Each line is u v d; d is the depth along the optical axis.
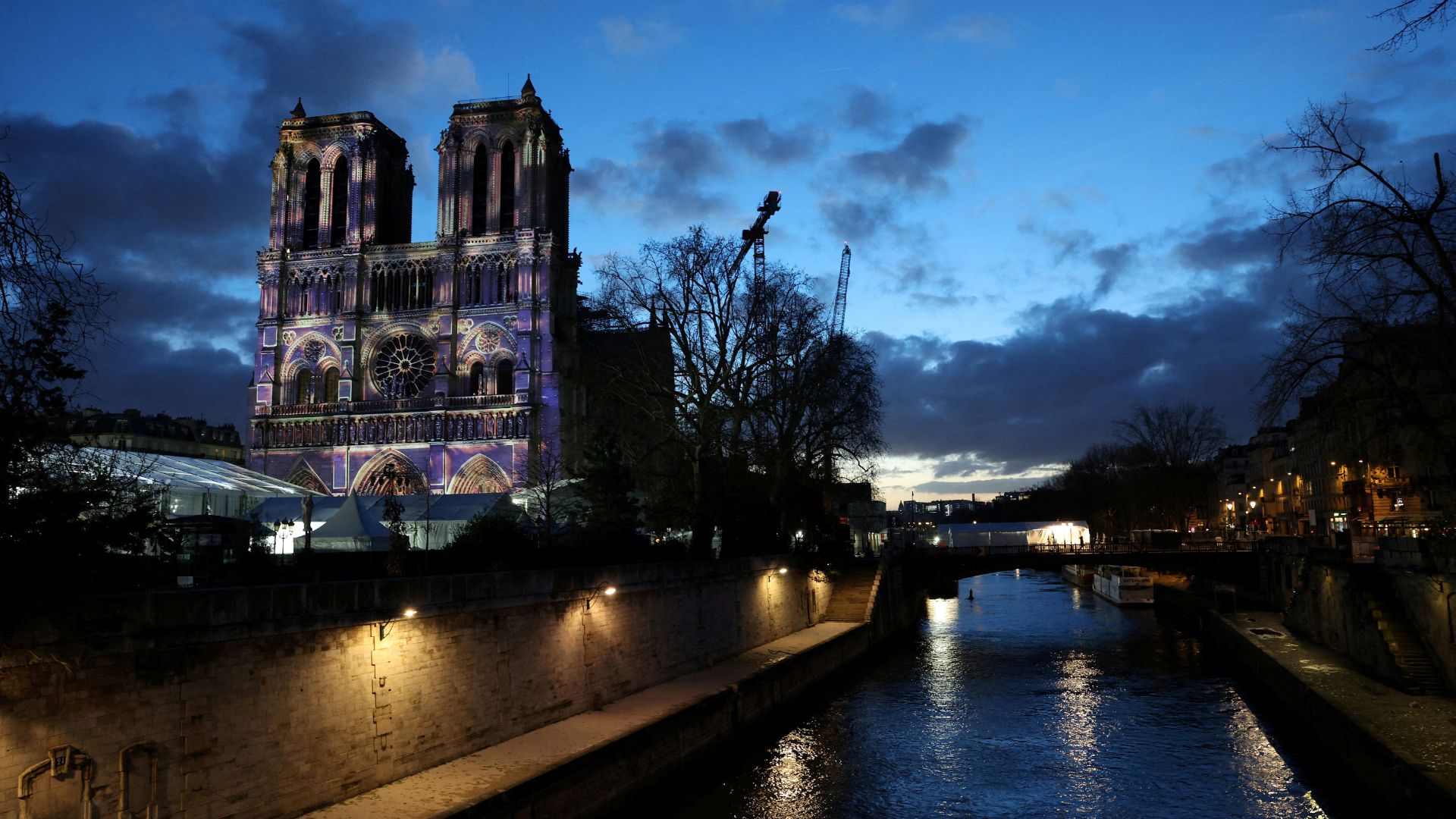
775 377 64.25
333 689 25.19
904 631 84.69
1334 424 40.34
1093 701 52.06
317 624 24.52
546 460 110.94
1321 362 35.72
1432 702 38.34
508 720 32.06
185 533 29.31
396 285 125.88
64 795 18.81
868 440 69.31
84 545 18.84
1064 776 37.78
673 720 35.41
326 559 46.34
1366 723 35.00
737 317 62.66
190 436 176.25
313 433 122.44
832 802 34.62
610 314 62.12
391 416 120.75
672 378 62.47
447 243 123.81
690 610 47.56
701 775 37.34
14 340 14.57
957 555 93.38
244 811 22.47
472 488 119.12
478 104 127.75
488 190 127.12
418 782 26.89
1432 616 41.44
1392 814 30.75
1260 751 40.94
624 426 70.75
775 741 43.22
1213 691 54.72
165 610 20.66
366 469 120.56
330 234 128.38
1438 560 39.50
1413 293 33.25
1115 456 180.88
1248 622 67.44
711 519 60.56
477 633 30.88
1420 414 36.84
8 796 17.89
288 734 23.77
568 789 28.23
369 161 128.25
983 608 112.00
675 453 68.12
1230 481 191.50
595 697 37.44
